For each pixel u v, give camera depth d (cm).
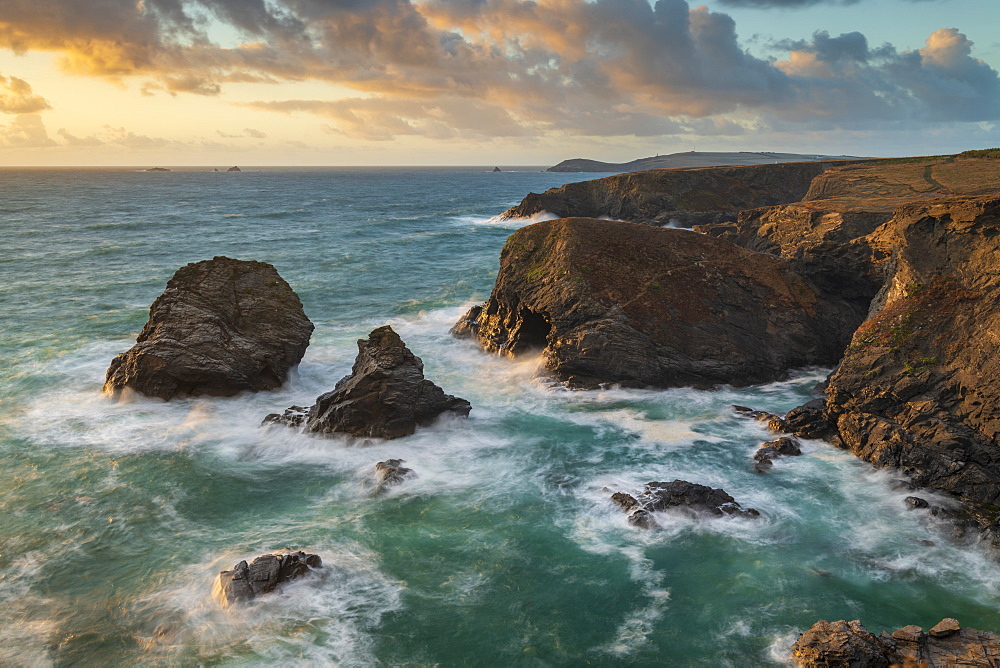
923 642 1695
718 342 4016
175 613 1917
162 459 2894
